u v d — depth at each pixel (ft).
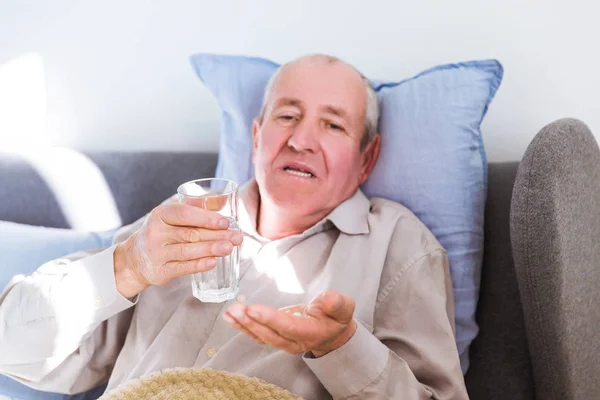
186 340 4.06
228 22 5.84
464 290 4.46
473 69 4.55
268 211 4.45
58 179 5.53
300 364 3.78
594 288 4.16
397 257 4.11
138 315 4.25
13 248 4.84
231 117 5.17
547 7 5.22
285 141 4.35
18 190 5.53
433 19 5.45
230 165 5.15
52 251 4.82
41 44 6.14
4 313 3.97
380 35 5.58
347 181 4.39
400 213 4.33
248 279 4.24
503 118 5.52
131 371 4.13
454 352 3.86
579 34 5.22
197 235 3.39
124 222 5.50
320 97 4.32
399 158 4.58
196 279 3.58
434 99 4.54
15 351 3.93
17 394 4.68
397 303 4.01
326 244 4.30
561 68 5.32
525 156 3.96
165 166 5.58
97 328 4.26
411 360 3.82
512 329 4.51
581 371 4.06
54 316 3.85
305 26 5.71
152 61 6.04
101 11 5.98
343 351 3.45
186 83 6.05
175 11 5.89
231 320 2.85
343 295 3.03
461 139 4.50
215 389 3.57
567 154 3.93
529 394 4.39
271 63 5.16
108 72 6.13
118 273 3.82
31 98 6.28
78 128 6.31
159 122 6.19
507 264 4.62
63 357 3.99
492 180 4.87
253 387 3.55
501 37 5.36
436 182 4.50
